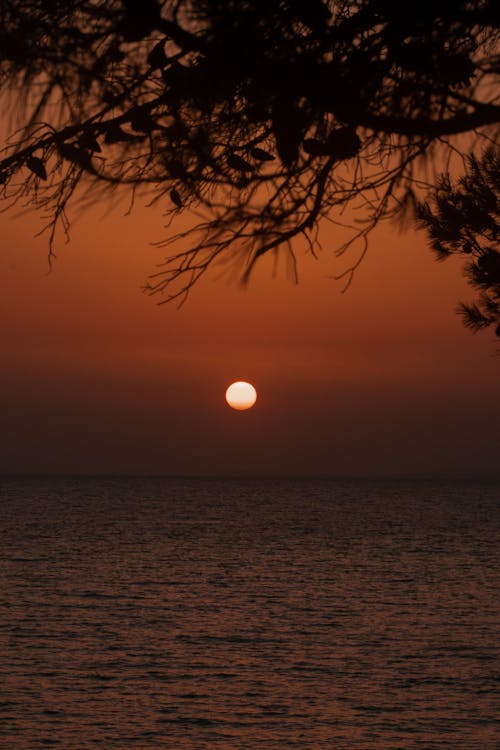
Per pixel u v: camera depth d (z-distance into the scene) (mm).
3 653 92500
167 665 89250
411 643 101000
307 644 100250
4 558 183000
